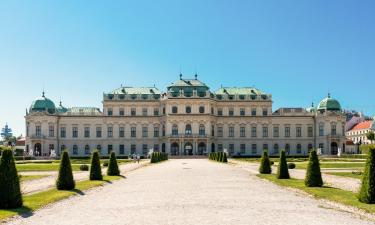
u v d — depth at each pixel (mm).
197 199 38906
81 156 179000
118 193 44844
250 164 109000
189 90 186125
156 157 125250
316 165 48031
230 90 196000
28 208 33938
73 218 30312
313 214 31141
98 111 193125
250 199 38906
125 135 188625
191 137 181375
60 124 186875
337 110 189500
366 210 32188
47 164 103812
